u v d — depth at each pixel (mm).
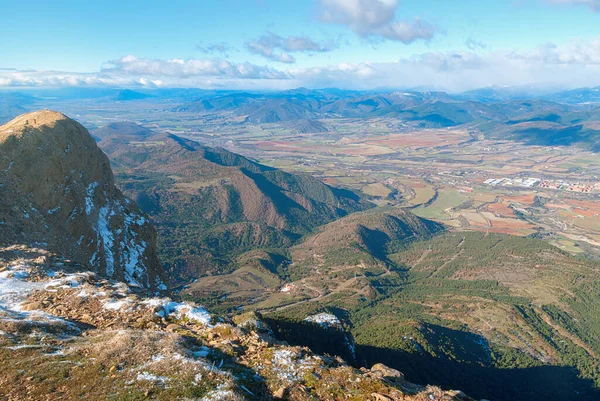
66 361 24500
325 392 26375
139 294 42031
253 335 34531
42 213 63812
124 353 25406
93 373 23109
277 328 59625
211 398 21500
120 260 77625
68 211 70938
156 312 35938
